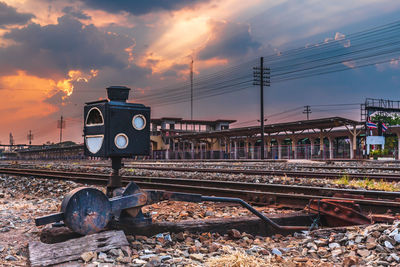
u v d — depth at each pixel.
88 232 3.84
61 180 12.69
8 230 4.86
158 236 4.36
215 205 7.14
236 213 6.42
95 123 4.66
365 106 46.69
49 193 9.62
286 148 47.47
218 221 4.89
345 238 4.21
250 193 7.37
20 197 9.12
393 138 54.09
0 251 3.90
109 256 3.55
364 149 41.28
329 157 43.53
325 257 3.85
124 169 17.52
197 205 7.11
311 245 4.18
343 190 7.49
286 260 3.72
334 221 5.30
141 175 14.23
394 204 5.71
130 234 4.31
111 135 4.36
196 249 3.99
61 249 3.54
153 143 73.81
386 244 3.82
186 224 4.71
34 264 3.28
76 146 85.19
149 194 4.36
